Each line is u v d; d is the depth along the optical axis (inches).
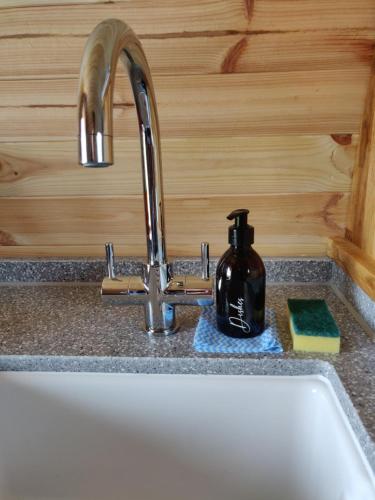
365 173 26.7
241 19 25.9
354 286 26.2
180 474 22.1
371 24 25.4
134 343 22.7
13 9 26.7
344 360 20.4
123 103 28.2
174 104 27.9
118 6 26.2
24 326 25.0
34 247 32.5
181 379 21.3
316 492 19.3
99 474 22.5
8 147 30.0
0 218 31.9
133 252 32.0
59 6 26.5
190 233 31.0
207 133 28.5
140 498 22.5
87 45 15.6
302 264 30.4
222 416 21.2
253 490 21.8
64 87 28.3
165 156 29.2
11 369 21.9
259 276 22.0
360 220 27.6
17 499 22.7
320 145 28.3
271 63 26.7
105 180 30.4
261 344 21.7
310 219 30.2
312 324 21.8
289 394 20.6
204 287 22.4
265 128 28.2
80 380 21.5
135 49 18.1
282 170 29.1
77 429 22.1
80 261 31.6
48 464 22.5
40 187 30.9
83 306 27.9
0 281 32.5
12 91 28.5
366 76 26.4
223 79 27.3
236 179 29.5
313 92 27.1
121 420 21.8
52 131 29.4
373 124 25.5
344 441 16.8
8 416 22.0
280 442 21.0
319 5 25.3
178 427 21.6
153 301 22.9
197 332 23.1
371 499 14.1
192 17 26.1
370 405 17.1
